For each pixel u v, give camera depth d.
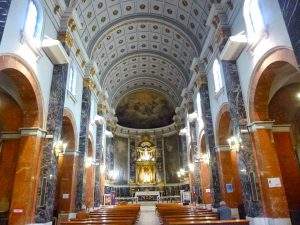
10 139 9.09
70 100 12.11
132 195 26.98
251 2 9.23
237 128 9.63
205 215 8.45
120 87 25.12
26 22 8.19
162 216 8.41
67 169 12.32
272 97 10.64
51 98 9.70
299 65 4.81
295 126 11.73
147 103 29.59
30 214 8.05
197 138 17.41
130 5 16.12
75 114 13.05
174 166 27.59
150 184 27.52
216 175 12.91
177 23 16.67
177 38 17.92
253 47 8.81
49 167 8.79
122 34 18.11
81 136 13.77
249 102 9.27
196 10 14.52
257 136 8.76
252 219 8.56
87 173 16.14
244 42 9.39
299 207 9.45
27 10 7.85
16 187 8.04
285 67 8.51
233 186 12.10
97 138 18.25
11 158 8.92
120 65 21.67
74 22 11.44
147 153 29.03
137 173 28.09
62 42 10.68
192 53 17.62
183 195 19.88
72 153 12.59
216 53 12.80
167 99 28.16
